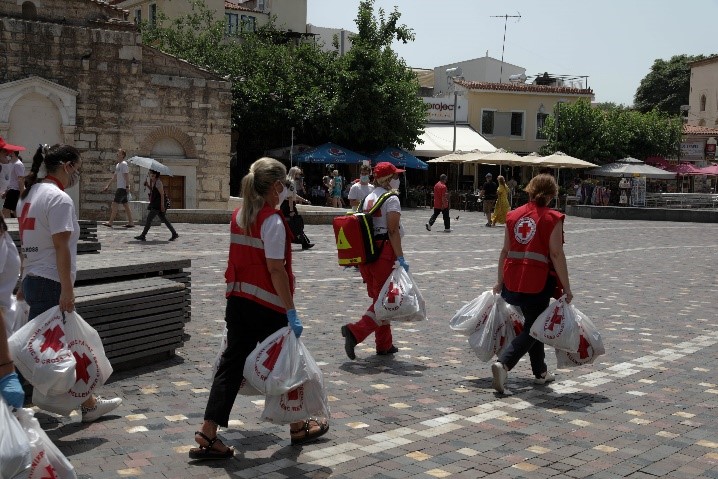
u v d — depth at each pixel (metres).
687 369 8.00
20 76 28.16
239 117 39.41
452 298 12.21
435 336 9.38
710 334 9.83
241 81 39.84
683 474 5.07
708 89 69.38
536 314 6.99
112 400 5.81
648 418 6.29
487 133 53.06
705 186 58.84
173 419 5.86
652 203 45.59
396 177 8.12
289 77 40.62
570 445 5.59
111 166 29.81
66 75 28.86
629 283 14.59
